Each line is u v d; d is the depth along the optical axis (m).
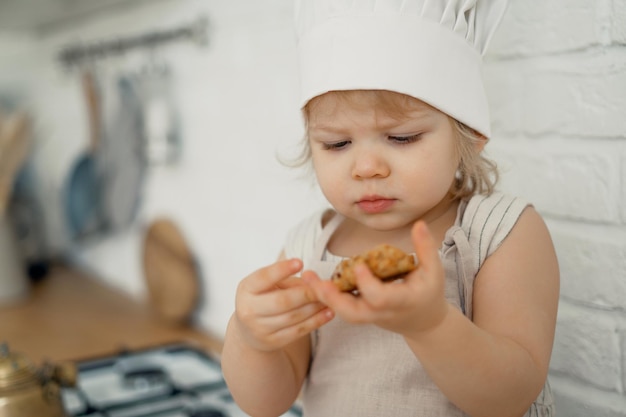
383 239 0.71
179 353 1.34
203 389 1.17
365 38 0.61
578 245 0.80
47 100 2.19
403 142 0.61
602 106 0.76
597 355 0.79
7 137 1.82
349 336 0.69
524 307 0.61
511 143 0.86
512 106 0.85
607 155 0.76
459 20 0.63
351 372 0.68
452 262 0.66
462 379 0.53
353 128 0.61
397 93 0.60
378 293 0.46
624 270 0.76
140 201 1.74
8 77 2.24
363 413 0.66
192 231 1.54
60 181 2.14
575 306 0.81
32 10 1.84
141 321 1.58
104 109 1.84
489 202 0.67
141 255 1.64
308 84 0.64
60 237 2.19
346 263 0.50
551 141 0.82
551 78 0.81
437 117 0.61
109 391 1.17
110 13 1.77
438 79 0.61
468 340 0.52
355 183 0.62
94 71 1.88
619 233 0.76
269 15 1.23
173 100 1.56
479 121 0.64
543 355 0.60
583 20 0.77
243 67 1.32
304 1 0.67
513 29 0.84
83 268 2.09
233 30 1.33
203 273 1.52
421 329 0.50
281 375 0.67
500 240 0.65
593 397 0.80
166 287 1.57
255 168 1.32
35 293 1.84
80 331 1.51
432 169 0.61
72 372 0.99
